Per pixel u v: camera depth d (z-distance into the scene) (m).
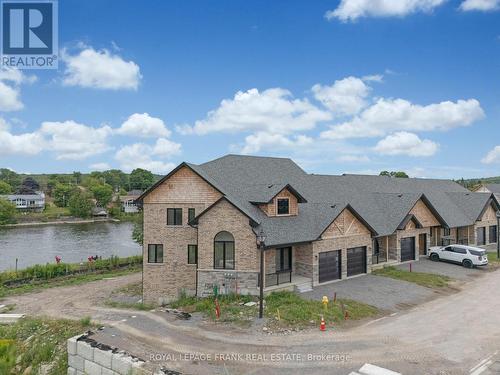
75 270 43.72
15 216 125.25
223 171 33.34
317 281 29.81
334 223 31.20
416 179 54.69
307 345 18.70
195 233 29.62
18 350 21.89
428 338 19.69
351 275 32.81
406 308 25.22
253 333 20.25
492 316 23.34
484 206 48.28
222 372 16.03
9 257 67.75
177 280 29.86
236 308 23.84
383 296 27.31
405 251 39.06
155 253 30.48
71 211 139.75
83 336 20.03
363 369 16.19
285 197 30.09
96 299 32.59
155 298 30.17
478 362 16.92
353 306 24.56
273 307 23.73
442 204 47.03
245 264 26.55
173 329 20.98
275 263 29.20
